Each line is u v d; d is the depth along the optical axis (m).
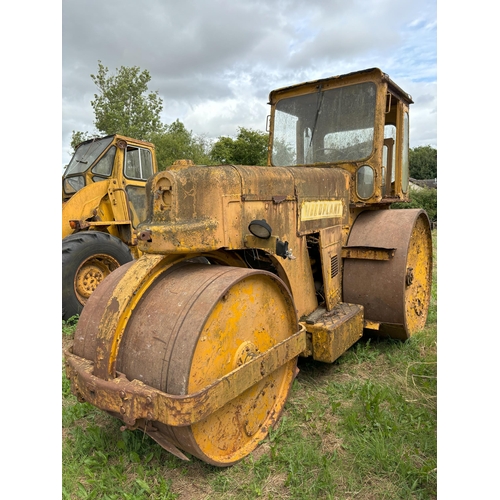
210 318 2.06
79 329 2.35
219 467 2.27
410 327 3.96
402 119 4.34
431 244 4.59
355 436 2.52
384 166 4.51
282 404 2.72
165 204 2.29
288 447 2.41
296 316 2.70
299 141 4.03
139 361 2.06
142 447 2.45
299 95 4.04
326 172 3.39
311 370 3.42
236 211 2.44
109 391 1.98
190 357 1.93
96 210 5.55
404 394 3.02
